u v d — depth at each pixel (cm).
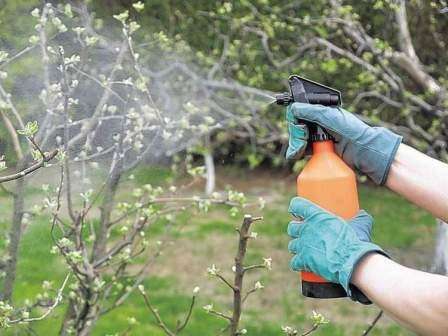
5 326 216
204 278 607
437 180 172
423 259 662
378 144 176
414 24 540
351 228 171
